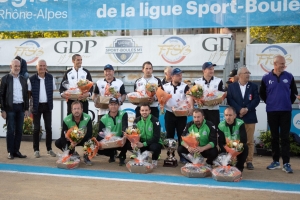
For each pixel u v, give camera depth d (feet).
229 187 21.13
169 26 37.96
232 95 26.43
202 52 38.19
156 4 38.06
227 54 37.76
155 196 19.17
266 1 35.91
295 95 25.84
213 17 37.04
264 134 31.37
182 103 26.71
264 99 26.37
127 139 26.09
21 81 27.89
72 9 39.68
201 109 25.95
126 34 44.14
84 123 26.40
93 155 25.67
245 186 21.43
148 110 25.73
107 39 40.09
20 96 27.84
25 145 33.99
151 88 26.61
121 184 21.50
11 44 42.06
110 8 38.99
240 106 26.04
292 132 31.35
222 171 22.79
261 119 32.40
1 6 40.70
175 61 38.60
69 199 18.52
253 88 26.30
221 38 38.34
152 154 25.93
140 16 38.47
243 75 26.18
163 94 26.48
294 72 36.73
